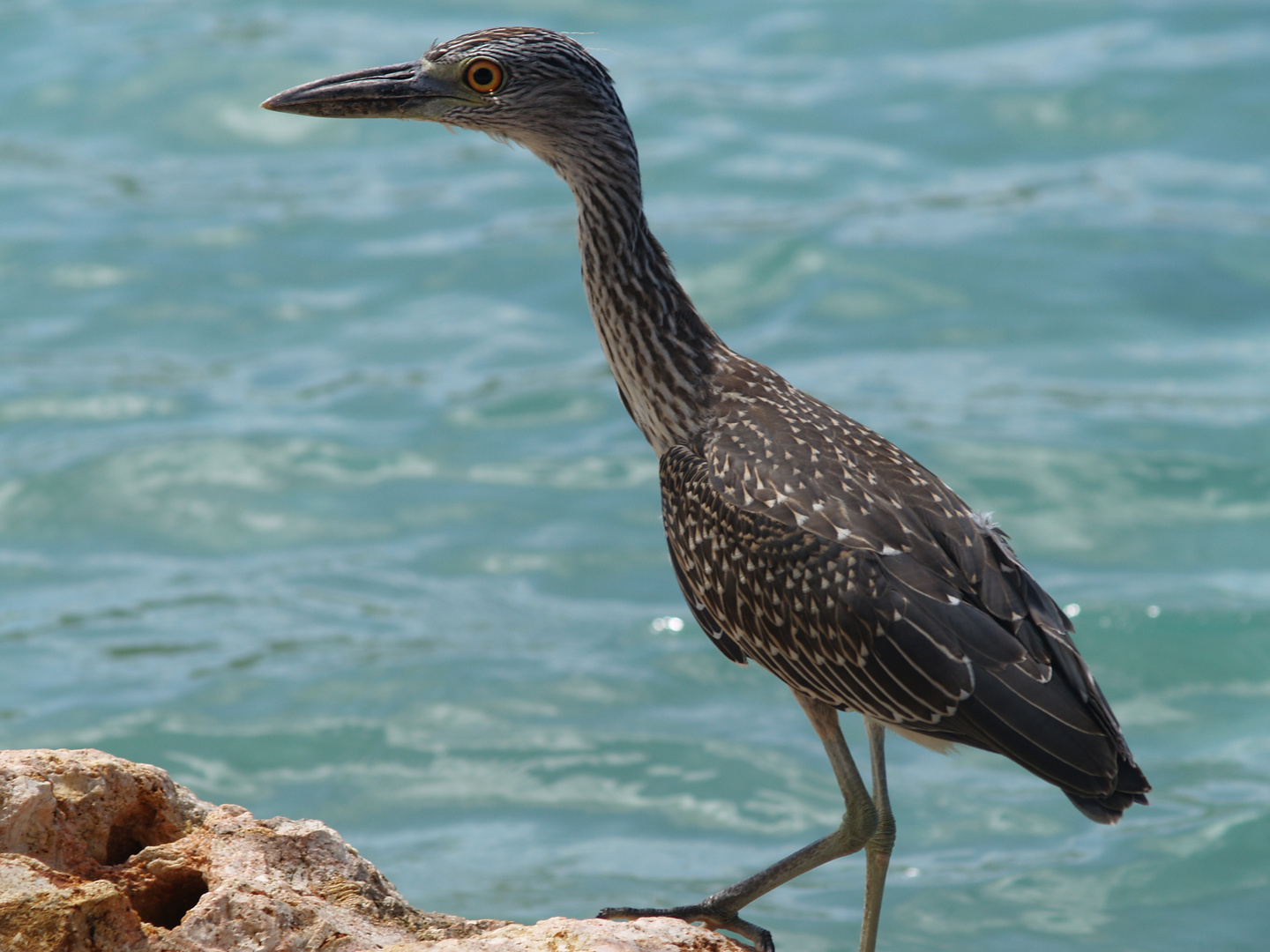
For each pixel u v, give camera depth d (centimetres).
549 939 551
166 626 1402
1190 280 1997
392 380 1867
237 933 532
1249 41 2631
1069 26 2767
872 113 2481
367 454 1706
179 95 2558
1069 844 1108
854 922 1021
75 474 1641
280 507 1612
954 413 1727
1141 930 1001
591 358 1914
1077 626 1363
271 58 2594
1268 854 1071
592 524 1585
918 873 1082
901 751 1248
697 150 2378
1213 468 1606
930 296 1988
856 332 1928
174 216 2272
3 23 2820
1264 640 1335
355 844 1117
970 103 2486
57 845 559
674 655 1365
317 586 1479
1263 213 2150
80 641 1375
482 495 1636
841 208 2205
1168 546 1494
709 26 2853
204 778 1183
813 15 2847
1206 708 1266
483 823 1133
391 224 2255
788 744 1245
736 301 2006
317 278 2106
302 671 1332
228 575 1498
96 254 2144
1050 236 2116
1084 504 1555
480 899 1037
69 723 1245
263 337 1967
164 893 569
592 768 1205
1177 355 1848
